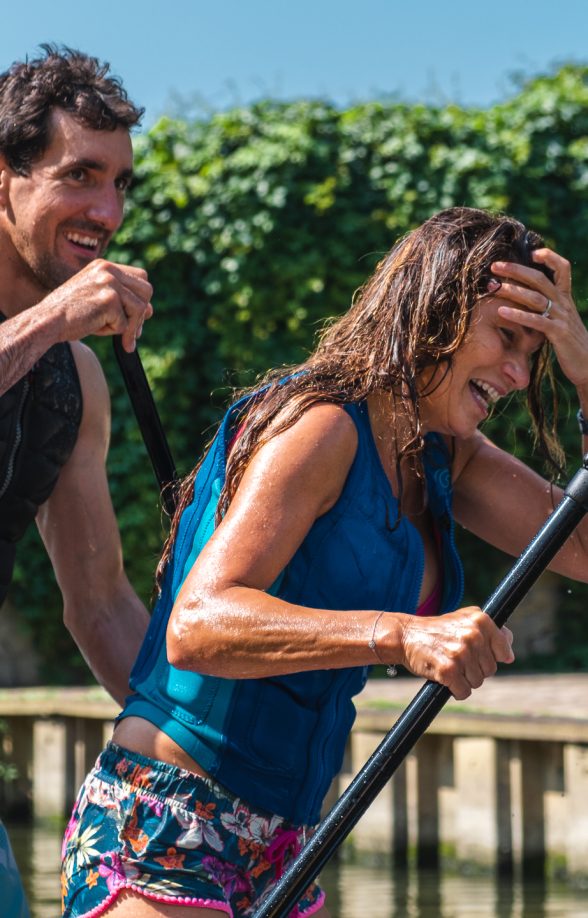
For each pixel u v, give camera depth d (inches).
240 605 160.9
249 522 164.6
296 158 855.7
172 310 878.4
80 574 220.1
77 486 217.6
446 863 617.9
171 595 182.7
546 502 199.0
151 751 176.6
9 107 193.3
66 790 748.6
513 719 586.2
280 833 178.7
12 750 773.9
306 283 861.2
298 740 177.3
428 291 174.4
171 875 173.0
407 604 176.4
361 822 635.5
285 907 160.9
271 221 857.5
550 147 874.1
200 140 873.5
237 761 174.9
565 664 864.3
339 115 876.6
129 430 872.9
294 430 167.6
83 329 181.9
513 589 163.0
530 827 590.9
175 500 203.9
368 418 174.2
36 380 205.8
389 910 514.0
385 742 160.2
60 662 899.4
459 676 154.6
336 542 170.6
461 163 865.5
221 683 174.1
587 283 880.9
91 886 175.9
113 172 197.2
